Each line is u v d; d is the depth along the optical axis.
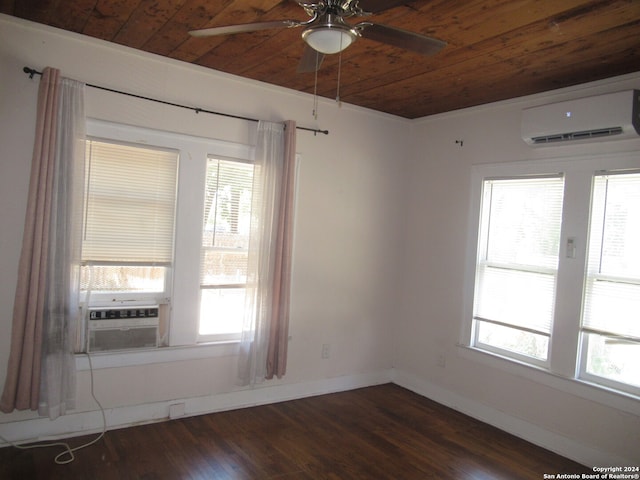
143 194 3.24
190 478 2.69
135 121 3.17
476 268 3.91
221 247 3.59
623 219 3.04
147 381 3.31
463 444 3.36
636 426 2.91
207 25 2.65
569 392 3.23
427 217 4.38
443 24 2.40
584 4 2.13
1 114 2.75
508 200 3.72
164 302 3.37
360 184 4.27
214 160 3.52
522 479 2.92
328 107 4.04
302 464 2.94
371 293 4.41
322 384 4.17
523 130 3.42
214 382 3.59
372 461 3.04
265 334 3.60
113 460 2.81
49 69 2.75
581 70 3.00
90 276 3.09
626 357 3.01
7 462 2.71
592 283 3.19
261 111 3.69
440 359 4.17
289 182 3.63
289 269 3.68
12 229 2.80
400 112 4.32
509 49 2.71
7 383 2.71
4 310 2.80
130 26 2.74
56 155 2.80
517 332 3.63
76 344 3.05
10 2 2.50
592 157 3.16
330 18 1.70
